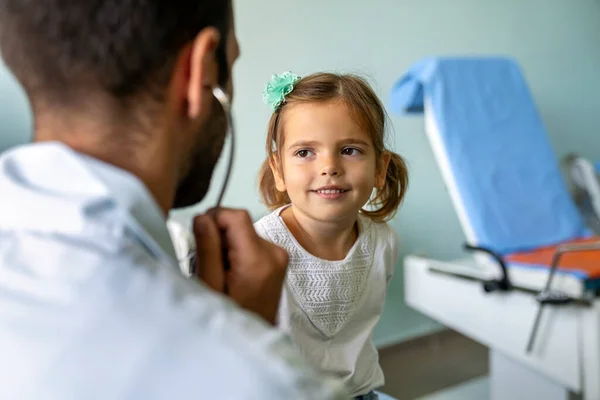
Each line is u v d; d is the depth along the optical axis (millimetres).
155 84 429
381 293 923
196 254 522
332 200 820
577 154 2930
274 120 895
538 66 2797
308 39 2156
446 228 2549
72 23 404
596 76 2959
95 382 336
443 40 2488
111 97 417
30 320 354
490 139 1964
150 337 350
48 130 431
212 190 2006
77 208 384
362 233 901
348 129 816
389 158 921
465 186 1881
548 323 1468
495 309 1650
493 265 1761
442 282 1884
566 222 1938
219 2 469
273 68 2092
